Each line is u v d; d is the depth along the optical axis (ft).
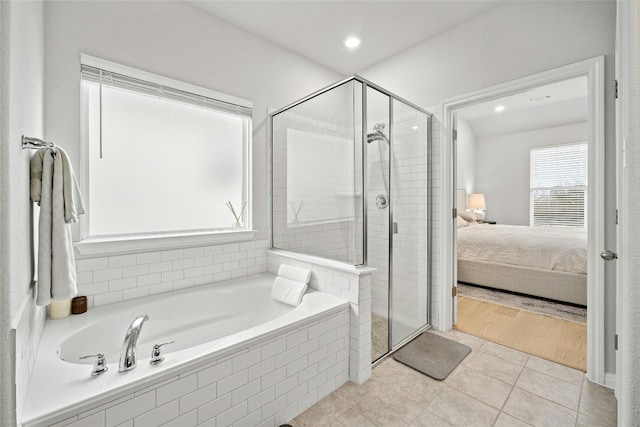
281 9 7.38
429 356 7.06
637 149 2.32
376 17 7.69
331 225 7.01
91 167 6.12
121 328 5.66
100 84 5.88
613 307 5.73
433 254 8.72
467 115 18.99
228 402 4.33
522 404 5.39
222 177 8.06
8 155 2.57
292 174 8.11
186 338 6.47
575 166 17.80
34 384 3.46
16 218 2.94
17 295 2.99
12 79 2.67
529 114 18.12
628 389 2.43
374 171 6.93
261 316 7.34
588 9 6.01
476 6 7.29
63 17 5.52
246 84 8.19
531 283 11.16
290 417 5.08
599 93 5.82
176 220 7.29
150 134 6.89
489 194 21.22
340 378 5.98
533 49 6.73
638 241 2.36
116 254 6.17
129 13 6.27
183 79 7.04
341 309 6.00
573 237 11.42
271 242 8.80
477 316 9.52
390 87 9.59
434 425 4.92
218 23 7.64
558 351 7.27
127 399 3.48
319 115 7.36
